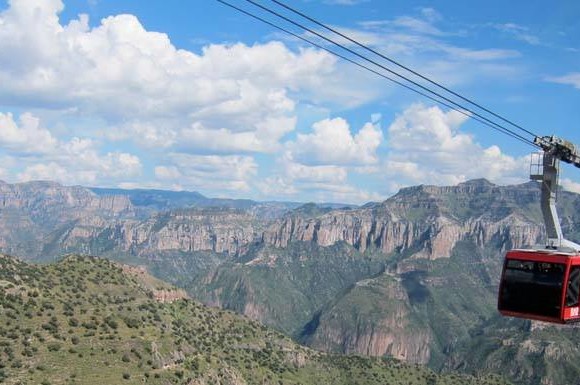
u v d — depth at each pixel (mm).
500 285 79000
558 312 74000
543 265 75375
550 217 75812
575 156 75438
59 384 198500
